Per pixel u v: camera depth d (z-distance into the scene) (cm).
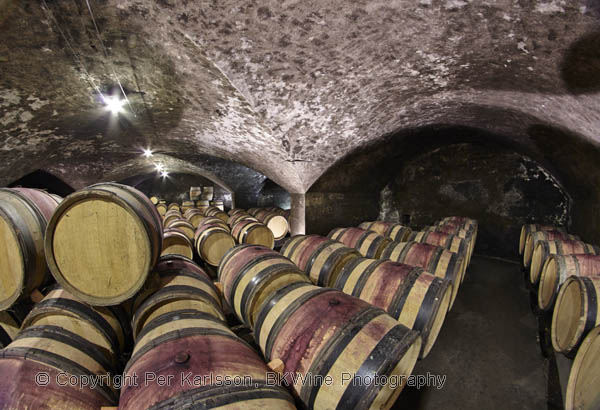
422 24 254
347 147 634
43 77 330
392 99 452
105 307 252
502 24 228
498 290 619
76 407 185
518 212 841
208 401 143
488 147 889
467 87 393
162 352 181
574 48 219
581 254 404
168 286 278
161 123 551
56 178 857
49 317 231
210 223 688
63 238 229
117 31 256
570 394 222
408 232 658
